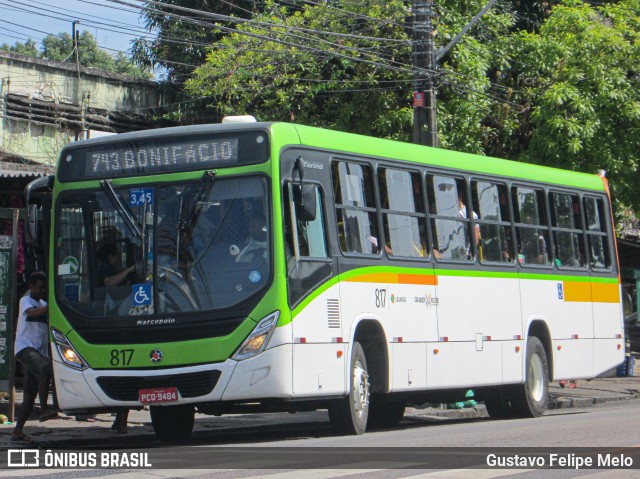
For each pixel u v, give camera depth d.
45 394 18.25
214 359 16.80
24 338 18.25
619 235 50.00
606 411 27.17
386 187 20.34
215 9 49.06
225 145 17.48
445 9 38.47
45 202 19.38
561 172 27.11
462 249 22.50
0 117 39.66
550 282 25.67
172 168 17.64
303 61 39.81
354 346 18.89
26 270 22.66
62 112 41.91
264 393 16.72
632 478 12.53
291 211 17.44
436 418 26.52
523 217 24.98
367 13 38.94
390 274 19.94
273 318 16.80
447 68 37.66
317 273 17.84
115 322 17.33
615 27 40.03
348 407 18.62
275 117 40.00
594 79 38.00
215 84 41.09
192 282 17.12
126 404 17.17
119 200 17.80
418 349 20.59
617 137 38.53
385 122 38.19
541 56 39.25
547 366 25.53
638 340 48.62
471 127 38.00
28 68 41.25
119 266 17.58
